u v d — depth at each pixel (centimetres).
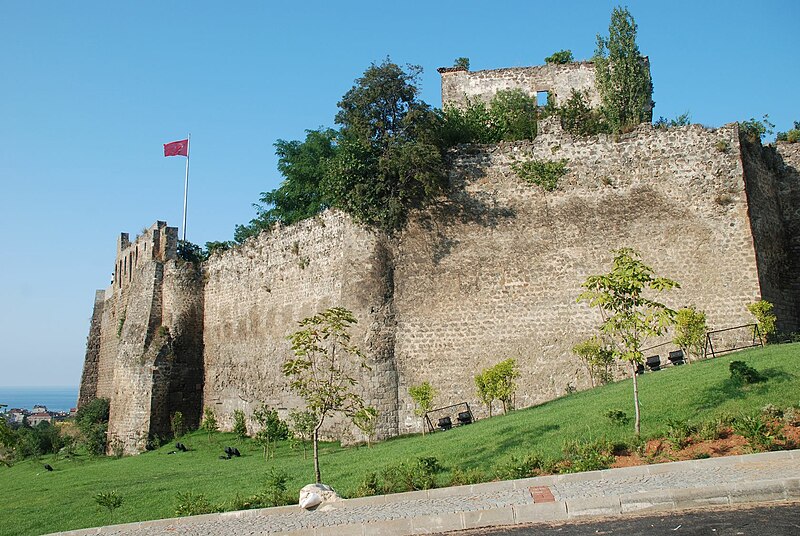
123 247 5566
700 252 2628
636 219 2716
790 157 3011
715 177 2680
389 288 2828
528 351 2688
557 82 3634
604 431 1720
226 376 3841
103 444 4166
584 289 2680
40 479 3031
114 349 5462
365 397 2714
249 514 1555
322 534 1252
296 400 3284
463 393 2703
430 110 2930
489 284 2777
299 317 3388
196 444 3516
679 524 1086
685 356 2478
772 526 1026
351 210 2909
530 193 2836
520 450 1748
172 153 4825
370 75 2898
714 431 1541
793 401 1609
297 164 4584
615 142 2811
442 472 1709
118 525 1596
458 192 2889
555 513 1213
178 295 4103
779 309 2725
